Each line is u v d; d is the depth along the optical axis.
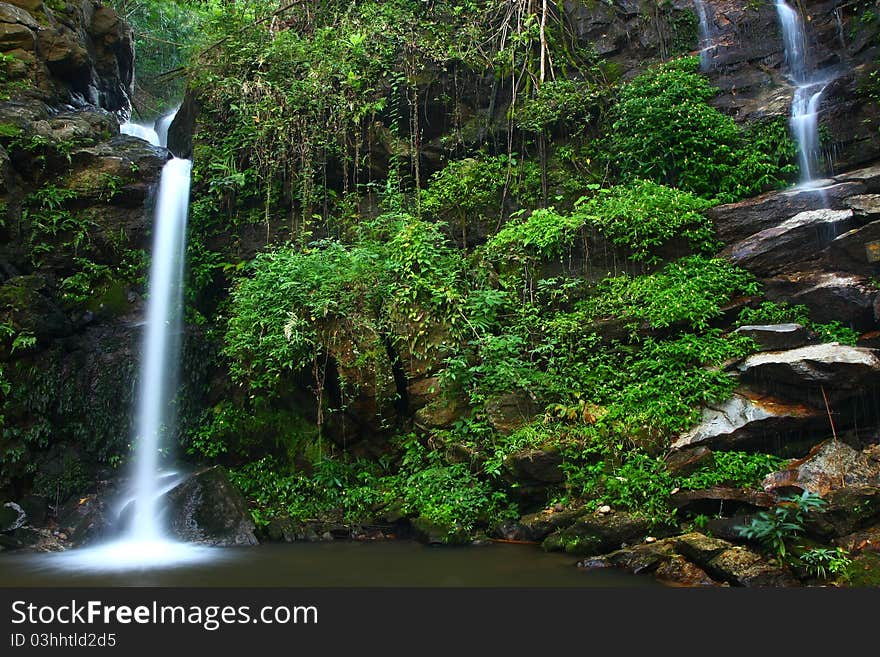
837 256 9.19
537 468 8.45
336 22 14.72
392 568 7.25
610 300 9.84
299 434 10.40
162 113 21.55
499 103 12.87
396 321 9.98
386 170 12.73
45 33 14.17
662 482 7.82
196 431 10.88
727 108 12.15
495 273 10.61
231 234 12.69
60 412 10.47
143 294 12.08
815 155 11.07
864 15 11.91
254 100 13.05
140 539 8.91
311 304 9.84
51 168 12.10
